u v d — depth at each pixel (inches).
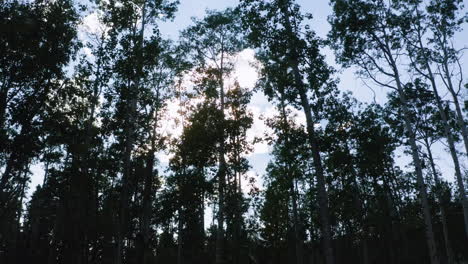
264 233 1203.2
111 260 874.1
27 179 1018.7
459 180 730.8
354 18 792.9
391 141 917.8
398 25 820.6
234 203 881.5
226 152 890.1
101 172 827.4
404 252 955.3
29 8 832.9
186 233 1171.3
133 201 797.2
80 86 879.7
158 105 919.7
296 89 685.9
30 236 1270.9
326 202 612.7
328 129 668.7
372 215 905.5
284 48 687.1
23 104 800.3
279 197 1080.8
